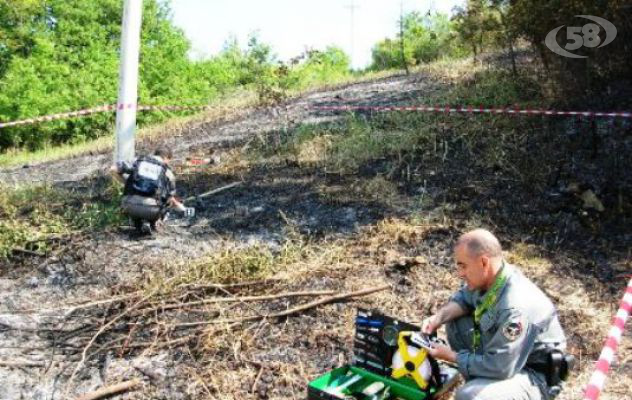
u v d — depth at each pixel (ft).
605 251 18.35
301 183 24.45
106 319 15.79
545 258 18.10
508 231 19.70
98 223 21.47
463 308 11.19
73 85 62.69
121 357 14.20
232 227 21.26
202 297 16.52
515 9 25.88
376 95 37.22
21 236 20.18
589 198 20.53
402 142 26.32
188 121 42.75
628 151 22.39
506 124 26.00
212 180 25.96
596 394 9.29
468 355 10.13
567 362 10.08
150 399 12.79
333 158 26.35
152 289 16.67
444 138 26.43
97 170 30.71
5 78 68.13
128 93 22.91
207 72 70.74
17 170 34.58
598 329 14.67
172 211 22.82
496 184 22.49
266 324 15.12
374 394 10.89
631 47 24.09
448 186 22.74
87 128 62.23
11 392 13.17
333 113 34.17
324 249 19.01
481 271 9.93
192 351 14.24
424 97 32.96
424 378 10.85
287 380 13.06
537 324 9.87
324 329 14.85
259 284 16.98
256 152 28.89
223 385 13.01
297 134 29.91
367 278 17.16
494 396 9.63
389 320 11.34
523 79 29.96
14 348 14.74
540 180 22.18
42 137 61.36
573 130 24.25
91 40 75.87
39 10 77.20
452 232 19.60
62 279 18.11
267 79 41.24
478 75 34.24
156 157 20.75
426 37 56.24
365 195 22.67
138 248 19.84
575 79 25.52
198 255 19.13
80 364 13.89
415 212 20.92
